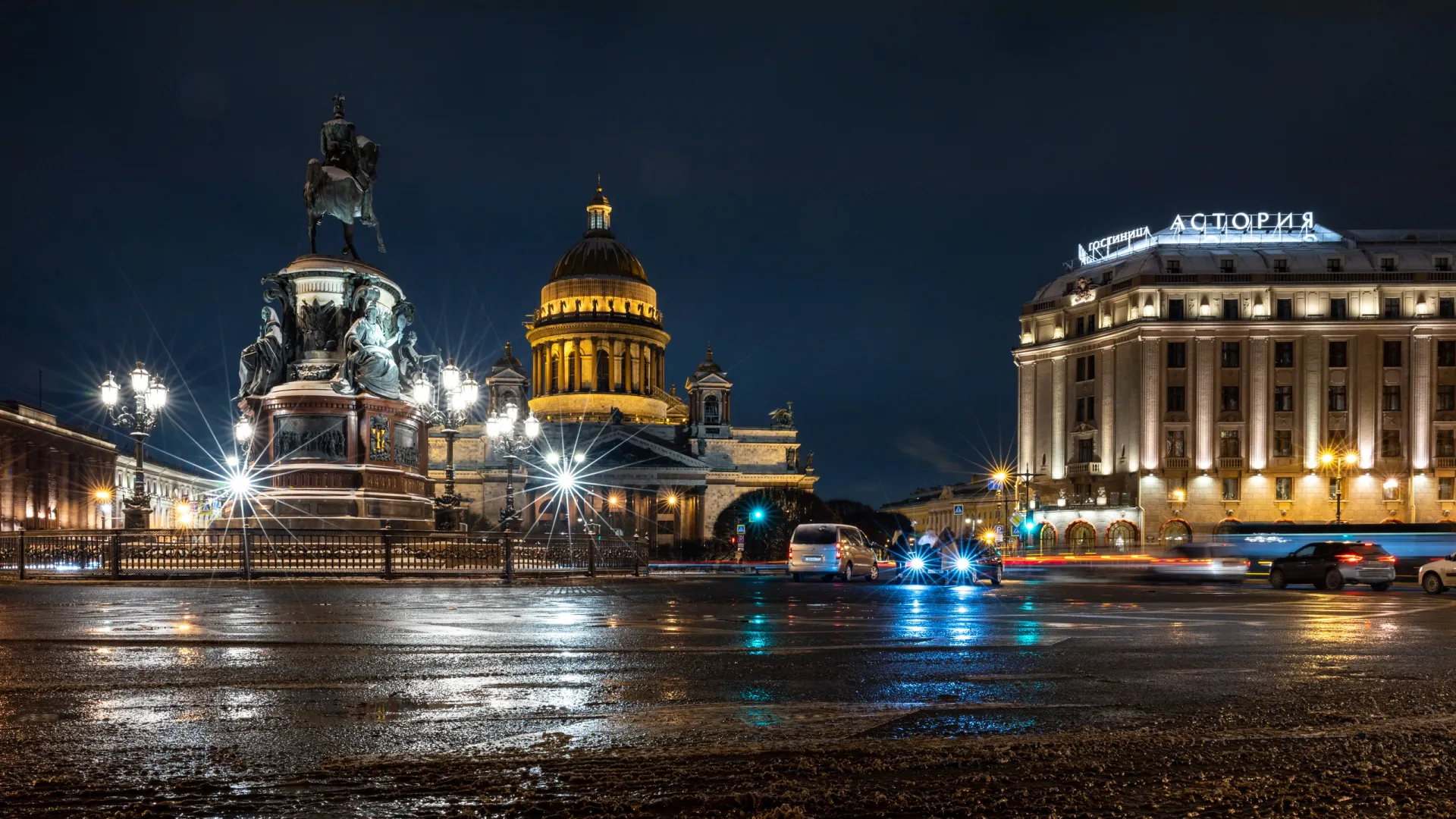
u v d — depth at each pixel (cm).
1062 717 980
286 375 4297
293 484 4128
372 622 1908
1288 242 10425
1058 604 2859
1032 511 10088
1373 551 4381
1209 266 9956
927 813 668
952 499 16300
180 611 2141
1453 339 9638
